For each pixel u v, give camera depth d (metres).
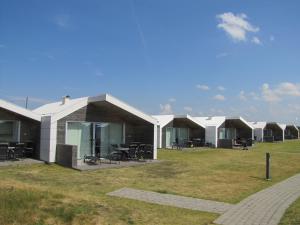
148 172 17.83
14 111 19.83
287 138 64.44
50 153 19.61
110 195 11.80
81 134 21.80
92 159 20.66
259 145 44.94
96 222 8.08
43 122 20.39
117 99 22.08
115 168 18.98
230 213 9.98
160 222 8.73
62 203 8.89
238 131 45.47
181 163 22.09
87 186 13.43
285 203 11.31
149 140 24.22
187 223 8.83
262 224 8.84
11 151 19.72
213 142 38.69
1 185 9.92
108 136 23.48
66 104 24.03
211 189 13.65
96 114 22.55
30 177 15.09
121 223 8.30
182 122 39.31
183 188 13.70
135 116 23.59
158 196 11.98
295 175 18.22
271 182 15.67
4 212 7.71
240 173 18.27
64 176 15.73
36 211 8.03
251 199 11.91
